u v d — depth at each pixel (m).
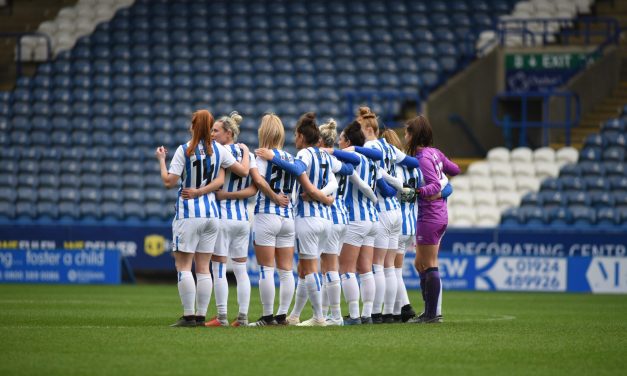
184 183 37.62
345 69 99.44
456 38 100.69
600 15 103.31
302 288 41.41
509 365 29.17
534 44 94.44
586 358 31.03
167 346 32.16
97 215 88.31
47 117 97.56
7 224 80.56
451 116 93.56
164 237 79.44
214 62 101.56
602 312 53.88
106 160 91.81
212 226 37.94
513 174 85.44
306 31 104.00
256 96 97.81
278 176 39.03
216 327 38.50
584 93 93.75
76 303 55.56
